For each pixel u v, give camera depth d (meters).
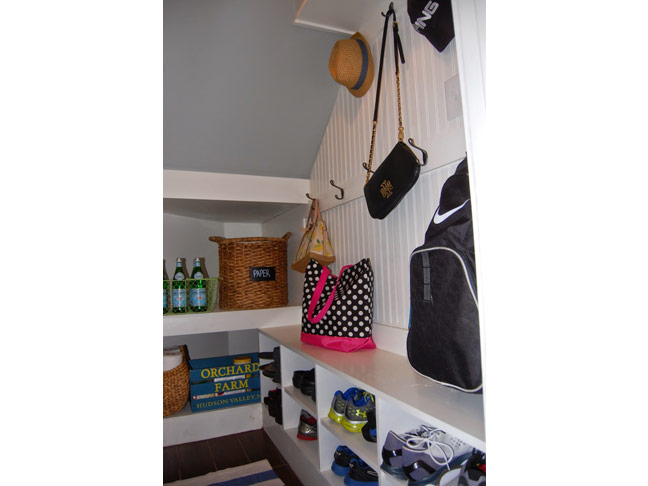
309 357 1.64
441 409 0.97
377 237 1.80
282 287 2.55
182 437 2.26
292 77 2.01
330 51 1.94
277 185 2.53
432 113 1.43
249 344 3.16
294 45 1.86
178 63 1.80
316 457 1.71
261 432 2.40
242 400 2.45
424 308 1.05
